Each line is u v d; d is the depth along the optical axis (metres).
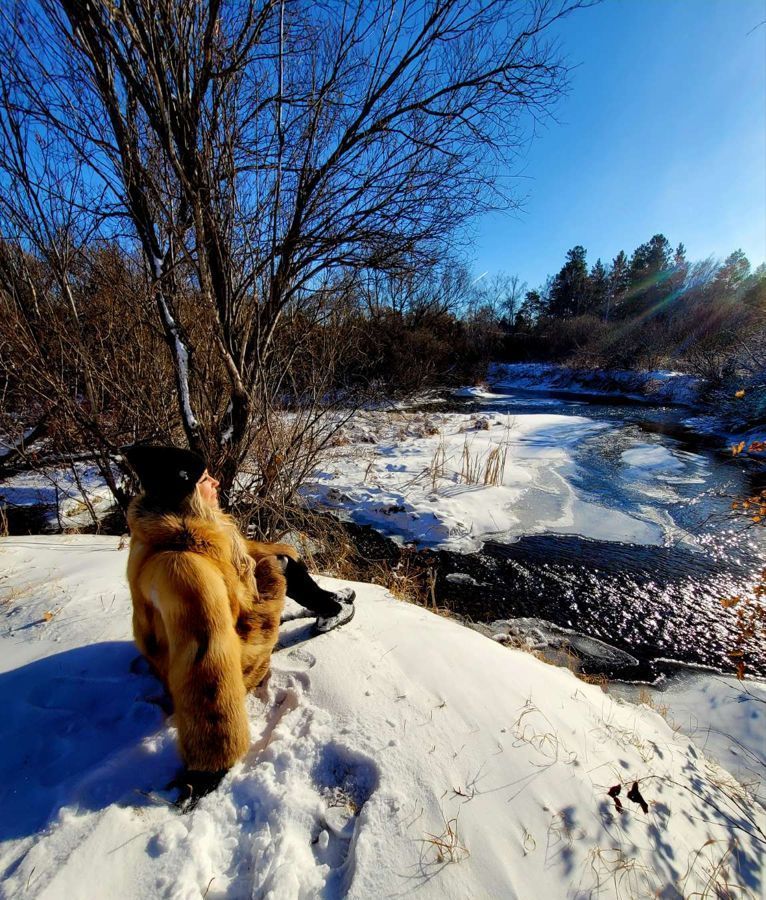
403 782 1.85
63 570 3.67
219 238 3.52
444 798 1.82
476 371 30.44
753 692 4.06
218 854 1.57
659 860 1.84
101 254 4.14
